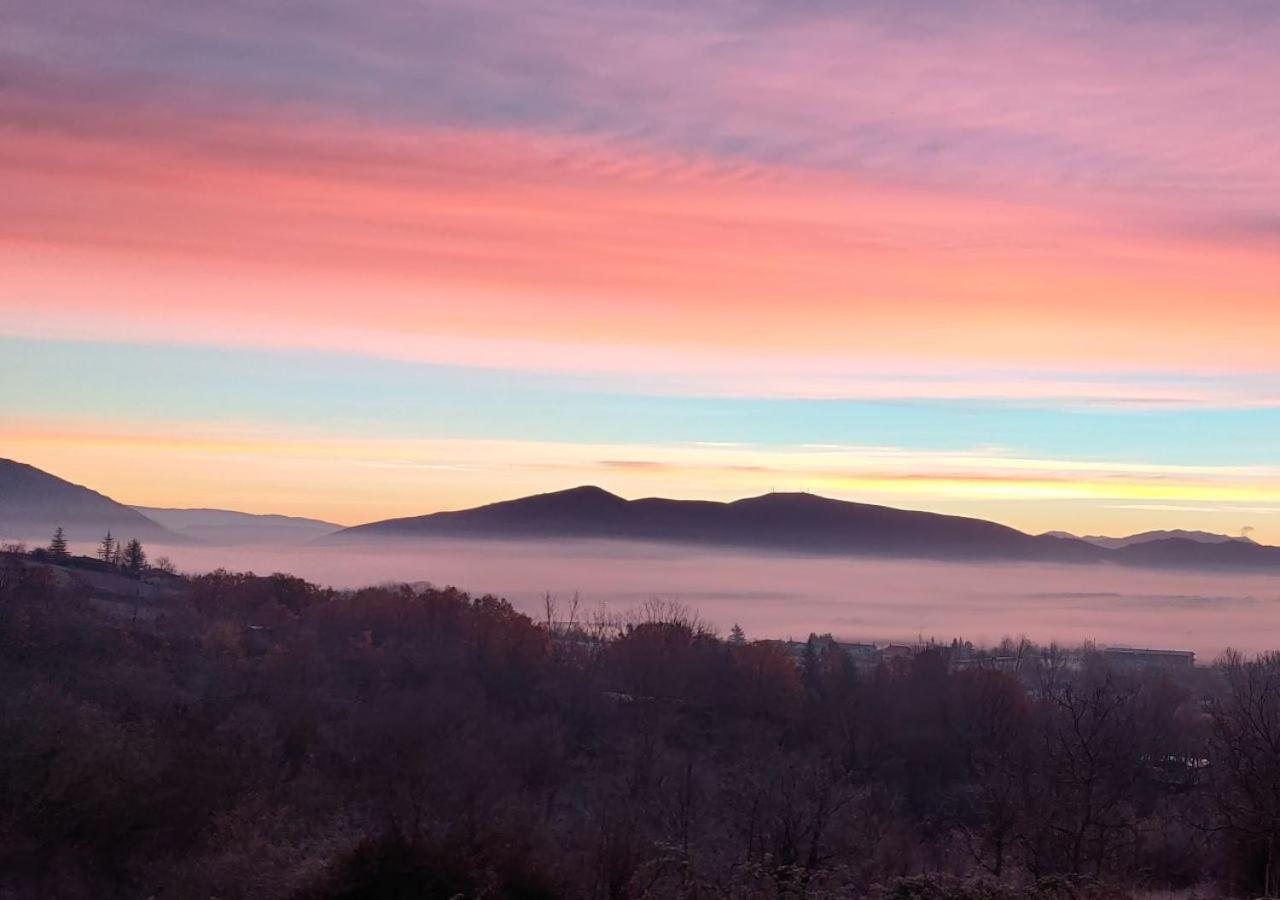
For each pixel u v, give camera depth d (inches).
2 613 1540.4
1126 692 1347.2
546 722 1507.1
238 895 756.6
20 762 959.6
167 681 1443.2
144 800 979.9
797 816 833.5
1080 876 558.6
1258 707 843.4
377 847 649.0
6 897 870.4
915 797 1334.9
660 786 1168.8
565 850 682.8
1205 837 782.5
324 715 1440.7
